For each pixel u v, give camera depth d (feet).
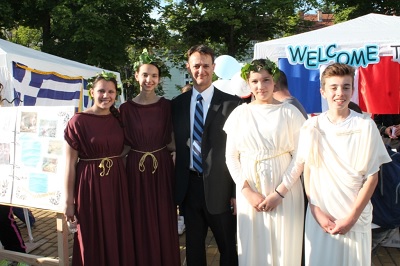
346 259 6.95
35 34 63.87
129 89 56.65
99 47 43.52
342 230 6.75
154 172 8.65
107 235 8.41
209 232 14.35
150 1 50.93
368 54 14.42
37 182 9.50
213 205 8.33
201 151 8.43
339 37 15.05
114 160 8.58
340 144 6.81
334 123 6.95
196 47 8.54
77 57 45.50
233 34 56.90
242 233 7.95
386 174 9.70
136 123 8.70
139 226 8.66
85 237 8.39
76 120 8.41
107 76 8.54
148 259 8.73
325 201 7.02
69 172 8.46
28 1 44.04
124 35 48.32
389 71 14.29
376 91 14.56
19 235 11.12
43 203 9.43
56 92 22.04
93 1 42.91
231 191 8.69
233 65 18.08
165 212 8.75
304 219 8.21
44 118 9.50
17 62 18.63
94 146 8.32
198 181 8.61
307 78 15.12
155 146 8.73
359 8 48.60
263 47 15.51
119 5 44.98
